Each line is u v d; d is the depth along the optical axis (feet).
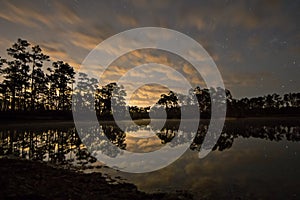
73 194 23.76
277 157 46.42
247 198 23.76
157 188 27.63
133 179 31.71
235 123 182.19
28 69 165.07
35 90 175.63
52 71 205.05
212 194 25.22
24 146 61.41
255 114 349.61
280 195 24.40
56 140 75.20
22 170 32.55
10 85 155.63
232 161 43.16
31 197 21.27
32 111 167.73
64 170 35.60
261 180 30.09
